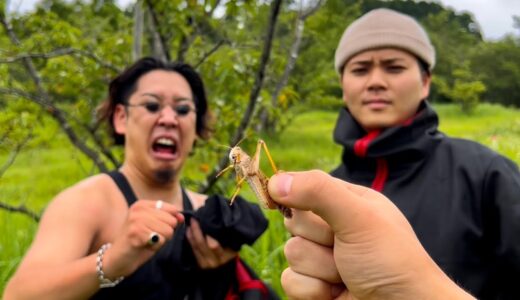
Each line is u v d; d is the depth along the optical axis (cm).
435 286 30
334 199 31
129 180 80
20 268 64
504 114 912
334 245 32
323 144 546
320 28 170
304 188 31
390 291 30
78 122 139
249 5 116
